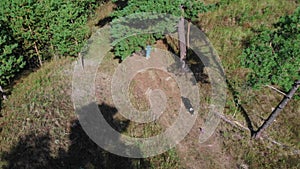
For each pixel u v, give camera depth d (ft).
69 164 48.21
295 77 40.45
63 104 56.34
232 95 58.08
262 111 56.34
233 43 67.92
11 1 54.95
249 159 49.70
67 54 64.95
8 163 48.08
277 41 40.04
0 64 52.70
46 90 58.70
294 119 55.36
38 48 61.72
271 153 50.60
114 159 48.98
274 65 39.73
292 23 39.22
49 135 51.55
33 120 53.72
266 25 72.28
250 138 52.44
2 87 59.16
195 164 49.06
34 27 57.72
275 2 79.05
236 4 77.82
